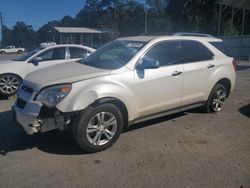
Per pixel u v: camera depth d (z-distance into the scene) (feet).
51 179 12.64
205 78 20.08
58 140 16.70
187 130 18.31
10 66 28.73
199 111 22.24
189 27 173.78
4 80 28.63
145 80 16.56
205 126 19.06
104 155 14.85
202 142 16.51
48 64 30.09
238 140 16.83
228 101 25.88
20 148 15.71
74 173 13.11
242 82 37.04
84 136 14.52
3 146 15.96
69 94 14.21
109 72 15.60
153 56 17.33
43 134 17.58
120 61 16.66
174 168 13.53
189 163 14.02
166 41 18.13
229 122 19.89
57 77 15.17
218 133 17.88
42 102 14.35
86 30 220.84
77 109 14.12
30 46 355.36
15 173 13.11
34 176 12.88
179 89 18.42
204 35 22.21
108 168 13.55
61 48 31.01
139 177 12.77
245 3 82.64
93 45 199.31
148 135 17.46
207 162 14.12
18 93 16.19
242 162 14.14
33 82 15.31
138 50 16.93
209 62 20.35
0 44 277.03
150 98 16.99
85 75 15.21
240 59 80.74
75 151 15.30
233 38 94.32
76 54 31.48
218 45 21.84
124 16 271.49
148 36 19.01
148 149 15.55
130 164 13.92
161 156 14.74
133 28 263.70
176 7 174.60
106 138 15.38
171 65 18.04
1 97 29.55
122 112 16.11
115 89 15.35
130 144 16.16
